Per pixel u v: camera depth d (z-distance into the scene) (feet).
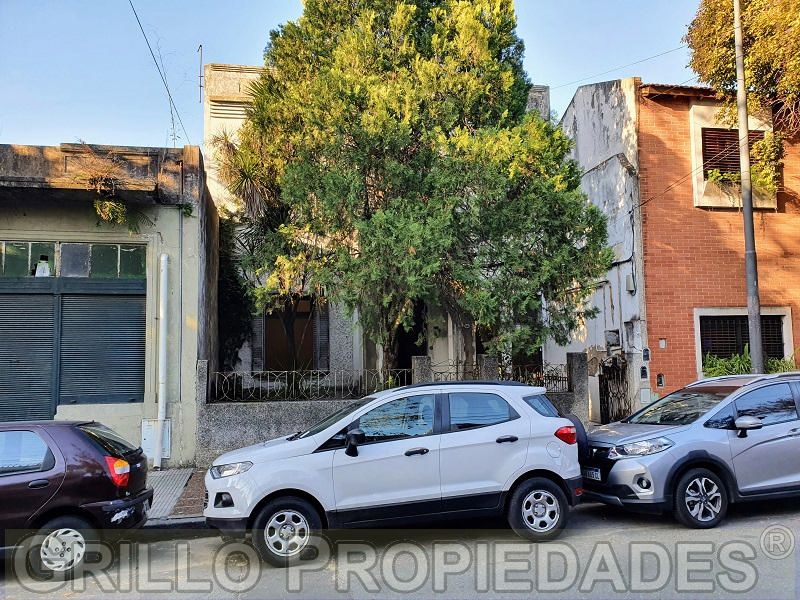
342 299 33.24
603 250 34.60
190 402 35.81
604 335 48.75
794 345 46.21
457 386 23.12
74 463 20.66
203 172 39.11
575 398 40.01
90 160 35.37
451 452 21.81
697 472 23.76
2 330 34.63
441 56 35.63
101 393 35.42
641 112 46.06
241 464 20.92
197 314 36.50
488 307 31.83
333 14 38.04
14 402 34.45
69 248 35.73
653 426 25.76
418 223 30.42
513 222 33.17
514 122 36.04
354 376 40.50
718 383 27.43
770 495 24.30
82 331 35.47
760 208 46.83
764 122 46.47
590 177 51.52
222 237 48.62
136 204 36.09
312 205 35.09
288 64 39.70
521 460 22.30
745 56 41.16
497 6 35.42
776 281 46.57
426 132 33.65
